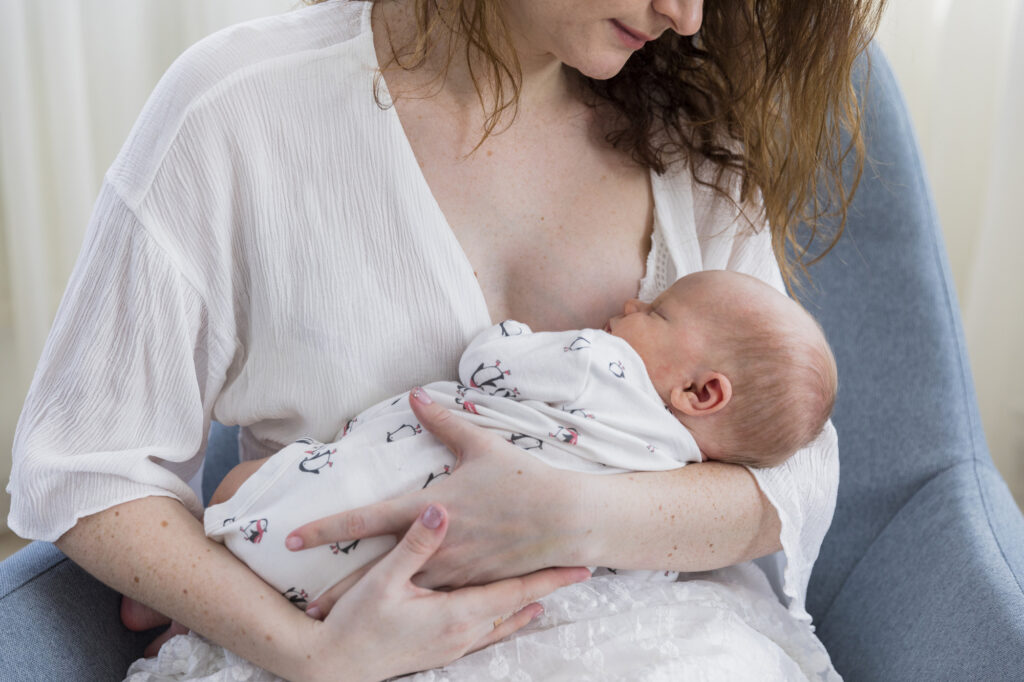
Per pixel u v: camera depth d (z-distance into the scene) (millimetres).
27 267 1820
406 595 857
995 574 1061
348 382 979
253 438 1079
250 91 929
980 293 1933
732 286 1033
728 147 1185
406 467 929
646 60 1123
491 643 927
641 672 900
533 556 914
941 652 1058
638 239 1112
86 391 912
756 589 1122
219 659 920
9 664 892
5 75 1724
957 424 1259
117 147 1887
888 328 1301
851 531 1287
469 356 970
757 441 1016
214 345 969
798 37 1104
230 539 921
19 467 902
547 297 1058
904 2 1966
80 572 1016
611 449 978
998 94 1902
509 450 918
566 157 1076
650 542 963
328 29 980
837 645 1234
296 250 953
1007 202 1858
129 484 927
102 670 980
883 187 1311
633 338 1031
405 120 990
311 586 902
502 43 984
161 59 1877
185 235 919
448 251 978
